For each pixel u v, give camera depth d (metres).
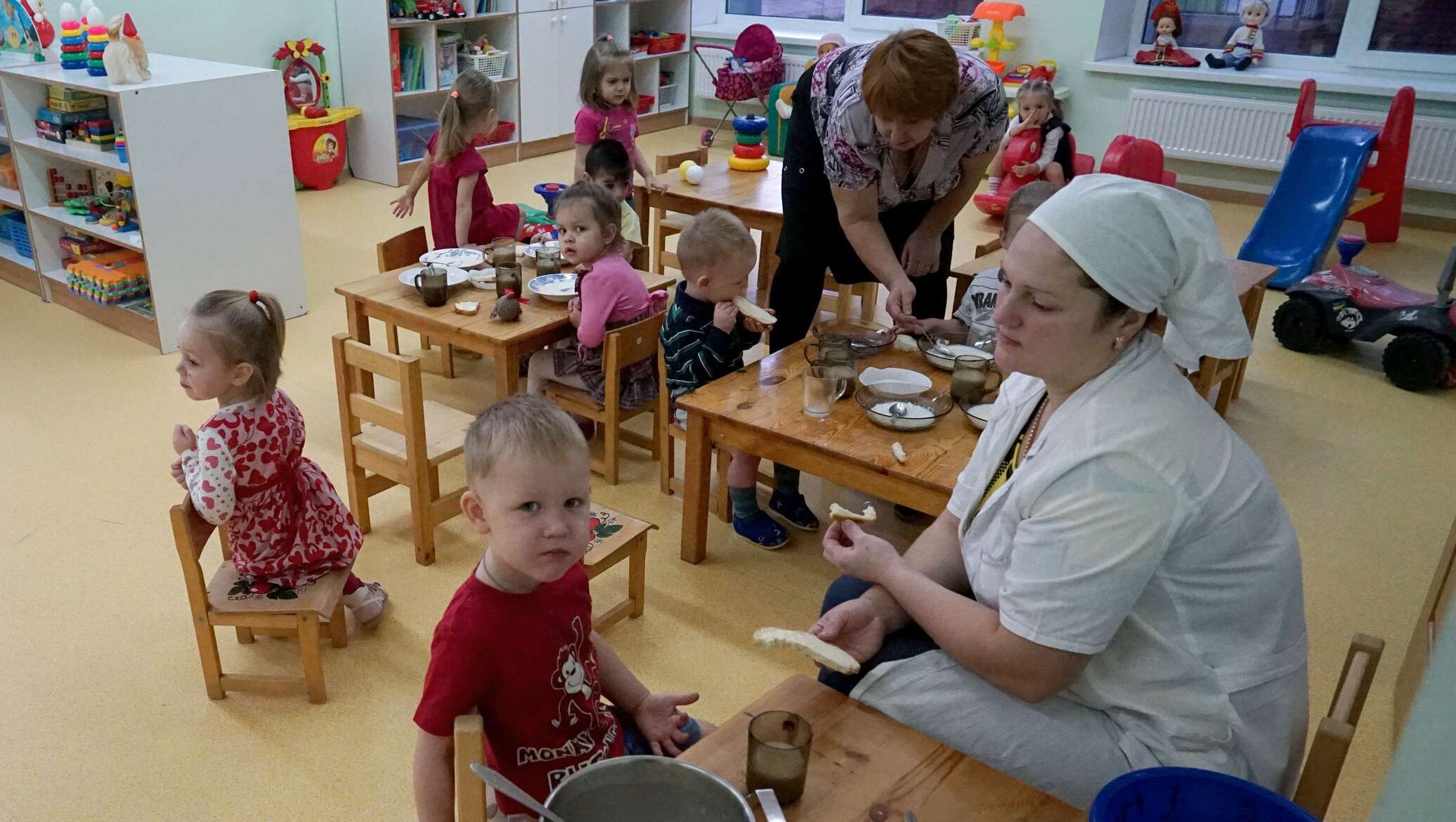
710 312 2.85
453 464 3.20
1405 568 2.87
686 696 1.65
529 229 4.18
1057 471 1.27
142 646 2.41
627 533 2.44
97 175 4.53
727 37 8.26
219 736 2.14
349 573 2.32
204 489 2.07
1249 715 1.32
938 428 2.40
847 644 1.49
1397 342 4.04
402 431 2.60
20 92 4.28
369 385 3.33
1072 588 1.24
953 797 1.16
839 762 1.20
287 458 2.20
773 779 1.12
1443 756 0.77
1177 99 6.59
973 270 3.53
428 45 6.56
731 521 3.00
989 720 1.36
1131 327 1.28
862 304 4.66
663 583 2.70
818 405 2.45
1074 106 7.07
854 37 7.89
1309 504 3.20
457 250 3.61
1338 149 5.23
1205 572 1.28
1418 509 3.18
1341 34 6.36
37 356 3.97
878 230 2.77
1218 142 6.57
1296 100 6.31
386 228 5.66
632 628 2.52
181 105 3.85
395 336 3.73
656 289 3.44
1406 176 6.08
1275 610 1.32
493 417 1.40
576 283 3.21
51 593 2.58
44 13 4.48
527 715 1.46
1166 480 1.23
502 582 1.44
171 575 2.67
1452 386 4.07
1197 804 1.10
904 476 2.19
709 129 8.43
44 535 2.82
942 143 2.65
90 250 4.36
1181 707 1.32
